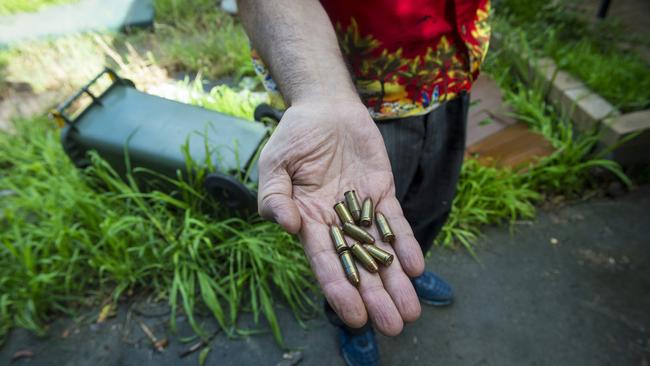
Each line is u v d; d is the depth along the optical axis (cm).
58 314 58
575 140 79
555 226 69
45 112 86
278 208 29
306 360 54
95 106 64
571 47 94
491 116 84
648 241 66
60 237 58
